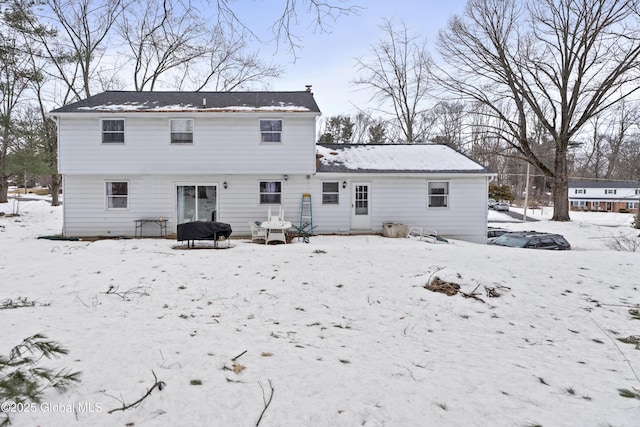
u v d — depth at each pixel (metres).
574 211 42.41
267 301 6.33
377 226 15.42
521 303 6.48
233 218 14.96
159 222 14.53
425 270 8.23
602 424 2.83
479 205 15.41
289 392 3.11
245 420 2.68
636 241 15.80
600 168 52.25
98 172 14.00
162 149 14.23
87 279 7.18
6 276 7.39
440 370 3.77
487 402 3.11
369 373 3.59
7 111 23.83
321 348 4.32
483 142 31.17
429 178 15.32
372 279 7.63
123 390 3.00
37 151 21.30
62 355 3.53
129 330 4.52
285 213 15.14
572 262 9.31
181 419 2.65
